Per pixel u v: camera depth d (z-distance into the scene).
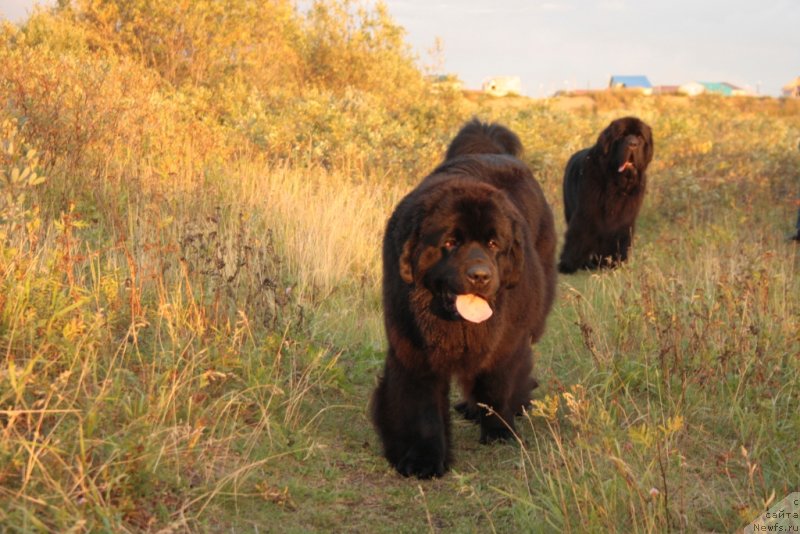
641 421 4.84
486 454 4.68
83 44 13.97
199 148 9.59
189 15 15.02
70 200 6.76
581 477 3.86
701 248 8.97
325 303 6.90
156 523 3.33
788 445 4.49
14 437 3.49
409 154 12.48
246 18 16.25
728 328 5.66
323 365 5.38
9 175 5.37
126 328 5.09
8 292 4.42
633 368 5.58
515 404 4.95
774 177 13.90
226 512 3.57
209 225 7.08
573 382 5.68
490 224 4.05
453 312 4.05
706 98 33.16
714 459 4.42
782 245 9.55
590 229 10.27
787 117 34.09
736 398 5.02
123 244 5.62
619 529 3.52
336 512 3.80
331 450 4.50
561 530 3.50
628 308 6.28
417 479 4.29
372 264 7.97
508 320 4.46
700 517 3.71
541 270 4.89
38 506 3.07
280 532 3.52
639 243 10.95
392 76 19.19
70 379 4.11
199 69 14.97
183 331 5.00
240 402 4.43
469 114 18.81
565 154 15.34
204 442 3.88
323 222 8.30
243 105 13.78
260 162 10.48
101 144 8.17
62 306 4.54
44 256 5.16
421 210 4.13
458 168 5.16
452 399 5.70
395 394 4.44
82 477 3.12
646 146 10.07
